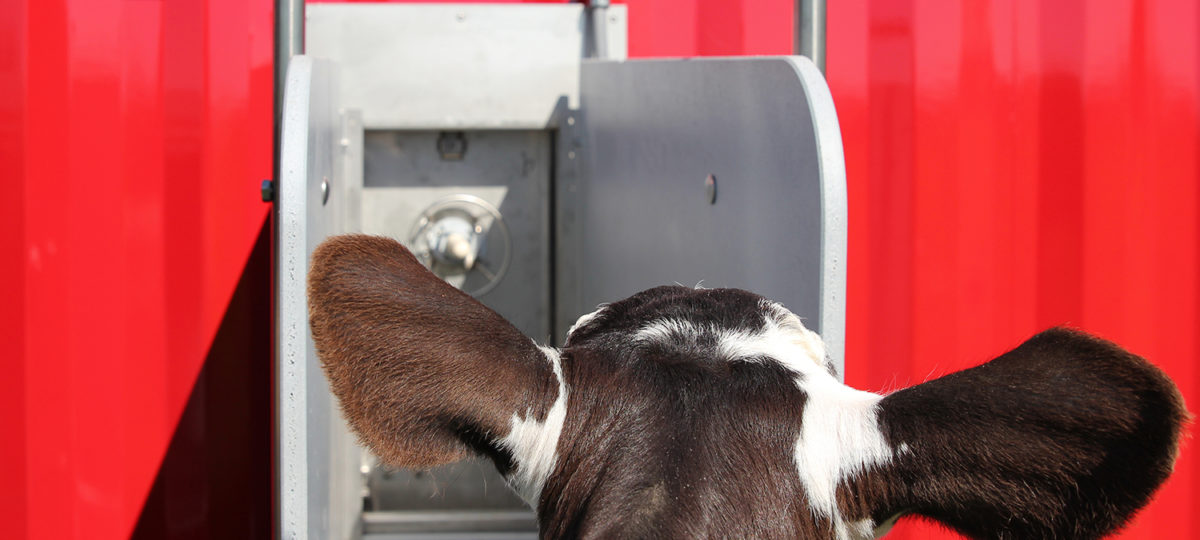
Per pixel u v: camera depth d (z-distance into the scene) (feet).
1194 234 9.67
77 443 8.10
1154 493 3.29
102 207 8.05
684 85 6.77
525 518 8.48
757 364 4.01
